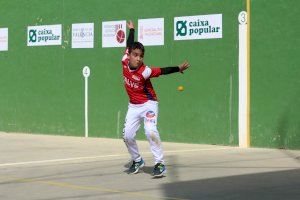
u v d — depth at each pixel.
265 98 30.77
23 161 26.64
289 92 30.00
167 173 22.91
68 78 38.25
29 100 40.12
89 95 37.34
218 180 21.23
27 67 40.16
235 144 31.89
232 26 31.77
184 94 33.66
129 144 22.56
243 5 31.31
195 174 22.56
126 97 35.75
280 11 30.16
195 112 33.28
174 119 34.09
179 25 33.72
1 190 19.92
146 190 19.59
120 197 18.50
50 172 23.53
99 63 36.88
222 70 32.19
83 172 23.47
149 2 34.81
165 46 34.28
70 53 38.12
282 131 30.28
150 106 21.88
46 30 39.19
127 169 24.12
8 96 41.19
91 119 37.28
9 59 41.06
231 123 32.00
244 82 31.42
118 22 36.03
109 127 36.56
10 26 40.94
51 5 38.91
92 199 18.28
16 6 40.59
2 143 34.16
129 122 22.22
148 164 25.42
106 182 21.22
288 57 29.98
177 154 28.59
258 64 30.95
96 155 28.56
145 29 35.00
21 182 21.39
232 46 31.80
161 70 21.55
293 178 21.45
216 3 32.28
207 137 32.94
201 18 32.88
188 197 18.34
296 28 29.72
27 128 40.28
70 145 32.97
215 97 32.53
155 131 21.73
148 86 21.94
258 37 30.91
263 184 20.33
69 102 38.25
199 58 33.03
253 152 29.14
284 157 27.12
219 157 27.34
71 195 18.92
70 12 38.09
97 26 36.91
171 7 34.00
